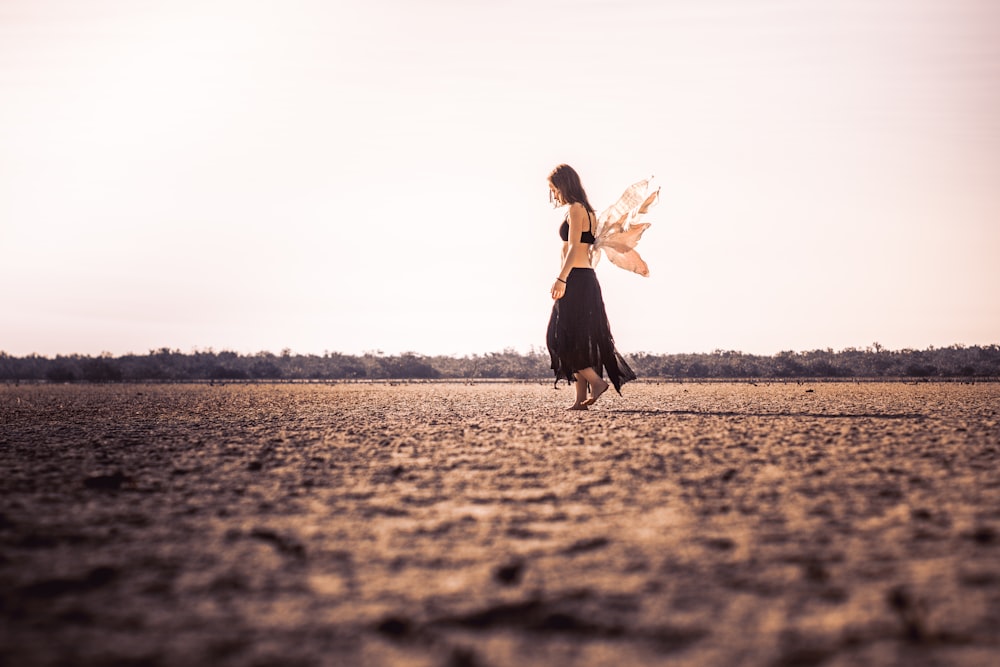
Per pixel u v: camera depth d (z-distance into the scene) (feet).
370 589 8.50
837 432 19.77
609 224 28.30
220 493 13.51
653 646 6.95
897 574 8.57
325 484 14.24
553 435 20.27
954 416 24.40
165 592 8.46
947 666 6.43
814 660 6.59
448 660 6.75
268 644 7.09
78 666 6.66
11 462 16.92
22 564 9.43
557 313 28.22
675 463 15.47
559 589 8.36
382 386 66.33
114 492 13.62
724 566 8.98
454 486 13.82
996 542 9.68
